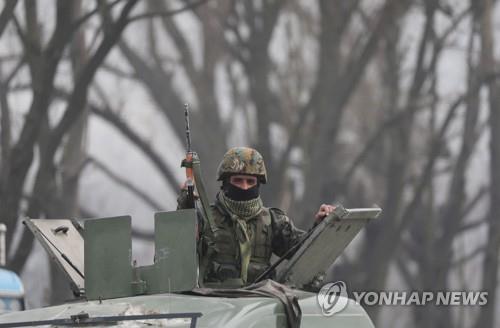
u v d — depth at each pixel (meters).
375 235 117.88
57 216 86.19
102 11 75.62
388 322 126.62
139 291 22.61
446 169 124.56
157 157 116.81
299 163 113.94
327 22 102.62
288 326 21.95
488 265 118.81
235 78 120.00
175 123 114.38
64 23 73.44
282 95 117.69
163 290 22.45
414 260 125.56
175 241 22.45
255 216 25.09
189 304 21.53
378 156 128.62
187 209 22.53
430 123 118.88
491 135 120.31
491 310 117.38
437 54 110.69
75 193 96.50
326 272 25.27
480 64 116.56
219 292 22.30
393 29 110.75
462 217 124.88
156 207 129.25
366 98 124.06
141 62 113.44
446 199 134.50
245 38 108.31
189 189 24.58
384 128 106.88
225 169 24.92
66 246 25.25
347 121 126.19
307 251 23.58
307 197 100.94
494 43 119.31
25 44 73.88
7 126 80.00
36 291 98.81
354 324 23.67
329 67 102.00
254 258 25.02
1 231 41.41
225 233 24.86
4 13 71.00
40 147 80.06
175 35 114.81
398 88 115.69
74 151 97.44
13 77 79.94
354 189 131.88
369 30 108.94
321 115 101.38
